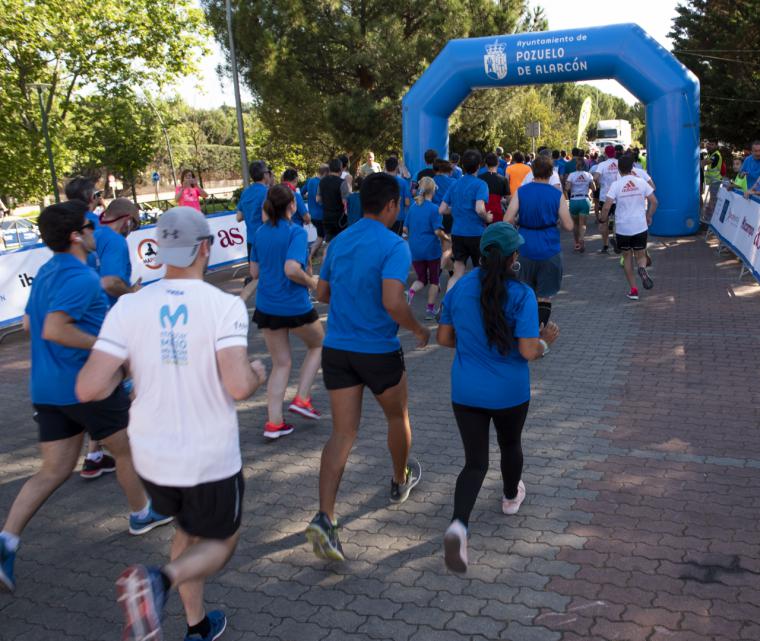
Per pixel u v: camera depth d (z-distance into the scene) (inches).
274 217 196.1
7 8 1050.7
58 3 1088.8
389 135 1046.4
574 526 150.9
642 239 349.4
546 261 275.3
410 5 1005.8
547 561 138.5
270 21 976.3
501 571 136.2
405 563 141.3
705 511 154.0
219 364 98.4
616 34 553.9
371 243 139.6
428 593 131.0
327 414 227.6
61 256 134.9
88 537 160.6
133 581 89.6
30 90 1179.9
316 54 1011.9
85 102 1220.5
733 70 1398.9
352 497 170.1
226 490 102.0
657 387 233.1
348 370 142.3
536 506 160.1
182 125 2016.5
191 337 98.1
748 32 1370.6
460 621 122.4
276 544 151.3
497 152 594.2
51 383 135.3
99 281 137.0
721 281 387.2
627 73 553.3
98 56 1165.7
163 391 99.0
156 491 101.3
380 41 968.9
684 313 325.4
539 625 120.0
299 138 1093.8
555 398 228.5
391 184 141.9
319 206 496.1
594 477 172.9
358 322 140.9
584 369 255.4
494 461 184.2
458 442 200.1
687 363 255.3
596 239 582.9
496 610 124.7
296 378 268.5
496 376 133.4
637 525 149.9
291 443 205.5
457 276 332.2
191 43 1194.6
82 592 139.3
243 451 201.3
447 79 609.6
